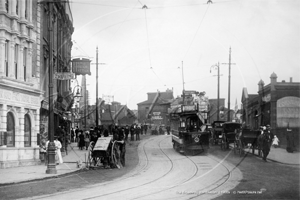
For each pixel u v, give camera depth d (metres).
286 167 19.39
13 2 21.81
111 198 11.70
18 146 21.70
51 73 19.06
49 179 16.53
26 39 23.12
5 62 21.38
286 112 35.22
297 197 11.84
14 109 21.38
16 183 15.15
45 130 25.77
